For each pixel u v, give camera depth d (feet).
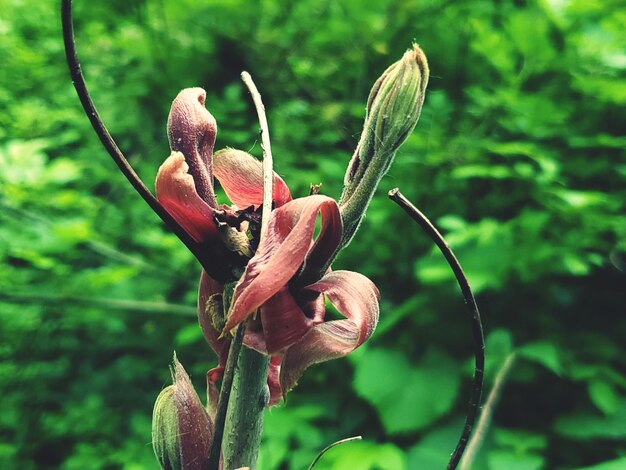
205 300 0.57
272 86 2.77
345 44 2.72
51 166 2.10
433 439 1.87
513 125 2.08
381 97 0.51
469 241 2.03
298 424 1.85
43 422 2.39
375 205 2.16
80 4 2.88
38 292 2.26
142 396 2.51
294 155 2.42
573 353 1.93
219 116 2.51
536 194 1.94
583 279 2.06
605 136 1.92
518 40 2.10
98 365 2.63
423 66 0.51
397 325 2.10
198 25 2.83
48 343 2.50
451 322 2.01
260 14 2.81
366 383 1.94
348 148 2.52
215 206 0.53
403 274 2.18
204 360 2.48
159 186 0.50
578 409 1.90
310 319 0.49
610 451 1.88
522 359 1.90
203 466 0.53
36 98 2.74
